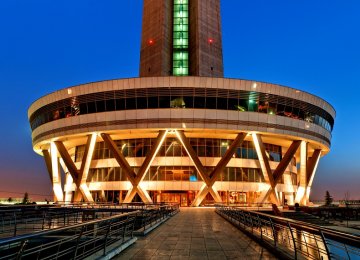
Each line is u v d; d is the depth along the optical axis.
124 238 13.56
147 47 72.69
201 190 50.62
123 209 31.84
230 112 50.47
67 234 16.88
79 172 54.06
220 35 73.38
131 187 51.19
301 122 55.12
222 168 51.06
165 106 49.97
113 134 53.75
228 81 50.31
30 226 24.44
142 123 50.00
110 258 10.24
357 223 47.44
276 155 61.19
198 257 10.66
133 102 50.47
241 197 54.53
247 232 16.28
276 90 52.25
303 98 54.75
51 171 66.25
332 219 49.75
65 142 60.53
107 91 51.12
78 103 53.25
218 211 35.81
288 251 10.54
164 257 10.63
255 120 51.19
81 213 30.84
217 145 55.34
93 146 53.38
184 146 50.97
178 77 49.75
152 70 69.50
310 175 64.69
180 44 72.56
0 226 22.47
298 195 57.56
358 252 6.30
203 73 67.38
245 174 55.44
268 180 52.69
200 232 17.69
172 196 53.66
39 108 58.97
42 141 59.06
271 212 43.19
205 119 49.78
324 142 60.69
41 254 15.92
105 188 55.59
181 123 49.56
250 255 11.03
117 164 55.53
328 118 62.16
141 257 10.60
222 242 13.99
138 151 55.41
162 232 17.67
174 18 74.50
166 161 53.88
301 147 58.31
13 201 61.41
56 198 59.44
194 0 73.25
